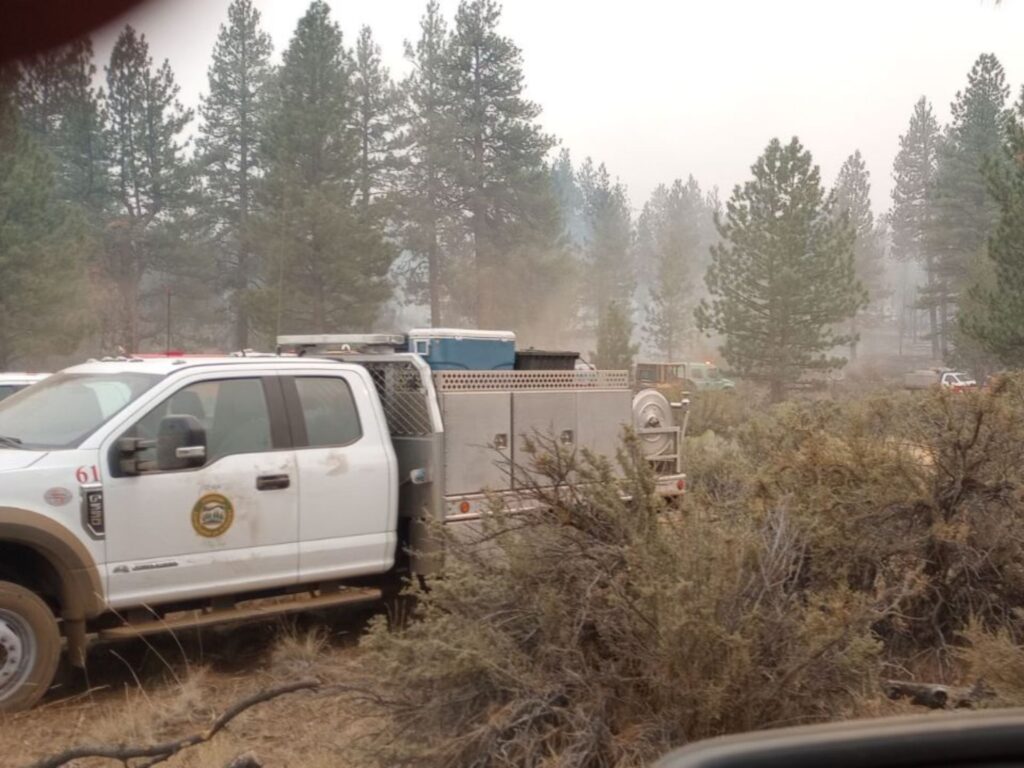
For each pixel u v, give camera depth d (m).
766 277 39.62
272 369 7.37
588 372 8.77
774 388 39.94
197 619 6.83
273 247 37.38
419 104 49.94
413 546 7.80
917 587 5.41
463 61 48.78
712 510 5.11
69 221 33.75
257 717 5.92
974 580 6.39
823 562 6.02
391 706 4.67
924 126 83.62
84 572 6.36
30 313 32.12
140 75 42.50
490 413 8.04
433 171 49.75
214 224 47.25
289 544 7.16
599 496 5.00
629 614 4.54
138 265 43.81
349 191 39.44
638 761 4.27
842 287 39.75
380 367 8.16
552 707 4.49
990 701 4.77
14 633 6.13
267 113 46.12
